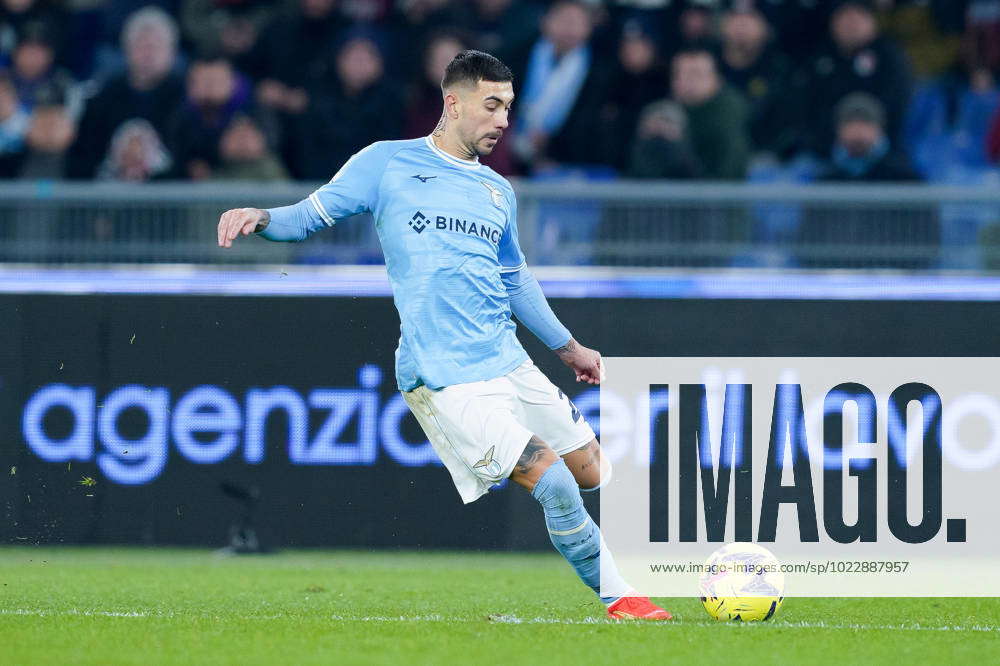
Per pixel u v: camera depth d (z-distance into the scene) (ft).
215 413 99.86
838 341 100.32
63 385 99.86
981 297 101.40
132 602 75.82
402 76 161.27
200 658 54.54
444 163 67.26
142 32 156.04
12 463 99.60
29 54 168.66
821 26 162.40
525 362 68.18
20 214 115.03
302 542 99.86
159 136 154.51
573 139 153.99
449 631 62.80
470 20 164.25
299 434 99.81
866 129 141.69
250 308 99.96
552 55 155.22
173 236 114.62
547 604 76.43
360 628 63.77
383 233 67.26
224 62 148.56
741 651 57.47
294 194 113.91
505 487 100.78
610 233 113.19
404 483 99.86
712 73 146.30
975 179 159.53
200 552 100.63
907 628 67.10
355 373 99.81
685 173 141.79
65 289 100.22
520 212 112.98
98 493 99.66
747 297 100.94
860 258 112.98
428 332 65.67
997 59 163.73
